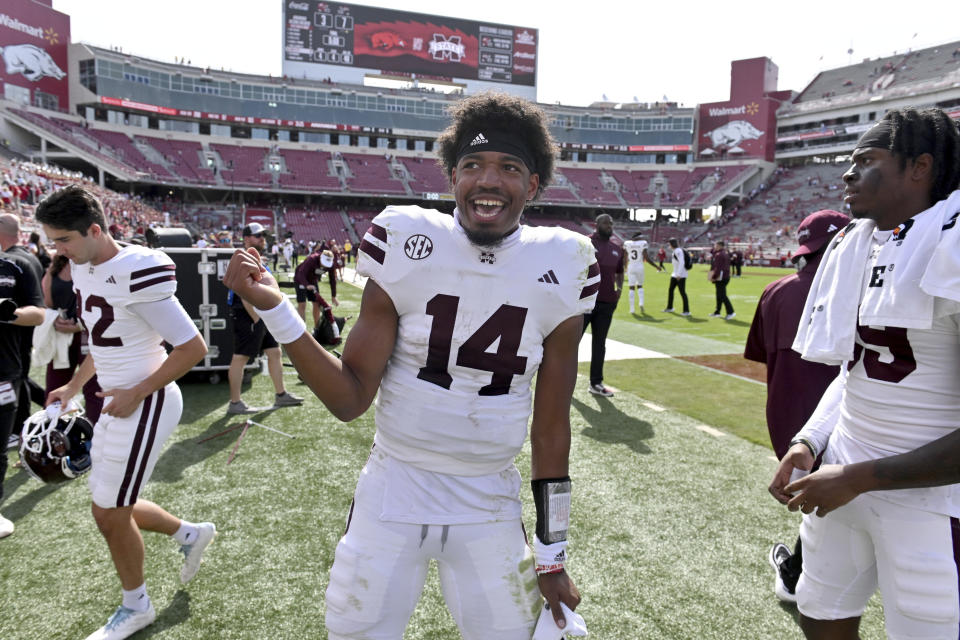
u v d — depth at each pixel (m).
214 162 48.16
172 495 3.60
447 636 2.40
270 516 3.35
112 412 2.24
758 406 5.73
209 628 2.40
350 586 1.43
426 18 51.81
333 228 48.28
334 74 51.16
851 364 1.68
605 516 3.41
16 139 39.47
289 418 5.16
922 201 1.54
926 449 1.36
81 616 2.49
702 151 57.16
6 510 3.44
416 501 1.43
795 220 48.56
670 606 2.59
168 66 47.03
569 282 1.42
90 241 2.23
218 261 6.24
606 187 56.59
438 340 1.37
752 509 3.52
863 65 55.81
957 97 46.00
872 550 1.66
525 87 54.00
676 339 9.71
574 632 1.45
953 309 1.38
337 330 8.09
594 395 6.06
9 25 39.75
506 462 1.50
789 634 2.42
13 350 3.47
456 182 1.46
